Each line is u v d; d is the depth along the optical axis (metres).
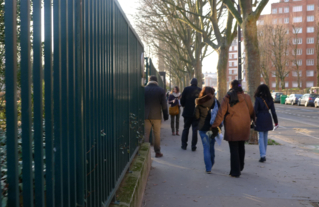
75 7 1.85
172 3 13.78
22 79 1.25
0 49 1.81
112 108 3.00
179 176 5.19
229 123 5.07
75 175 1.79
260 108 6.35
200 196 4.16
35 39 1.35
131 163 4.42
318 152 7.52
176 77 51.34
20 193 1.42
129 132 4.17
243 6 8.75
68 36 1.76
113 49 3.00
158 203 3.90
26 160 1.27
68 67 1.76
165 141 9.05
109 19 2.90
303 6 72.94
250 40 8.74
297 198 4.11
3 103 1.67
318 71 50.56
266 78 58.22
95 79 2.31
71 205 1.76
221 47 12.90
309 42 73.88
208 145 5.47
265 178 5.09
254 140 8.62
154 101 6.54
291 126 14.88
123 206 2.83
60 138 1.55
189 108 7.55
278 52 57.59
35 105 1.36
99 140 2.44
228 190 4.43
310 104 35.22
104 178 2.59
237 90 5.15
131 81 4.54
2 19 1.78
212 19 12.98
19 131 1.67
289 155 7.06
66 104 1.66
